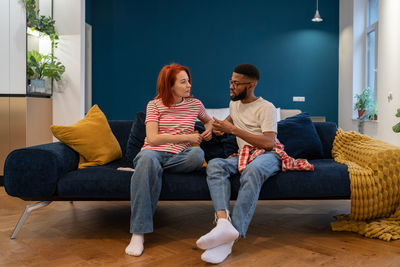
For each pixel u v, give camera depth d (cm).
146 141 251
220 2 693
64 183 225
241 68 245
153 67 698
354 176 227
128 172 229
